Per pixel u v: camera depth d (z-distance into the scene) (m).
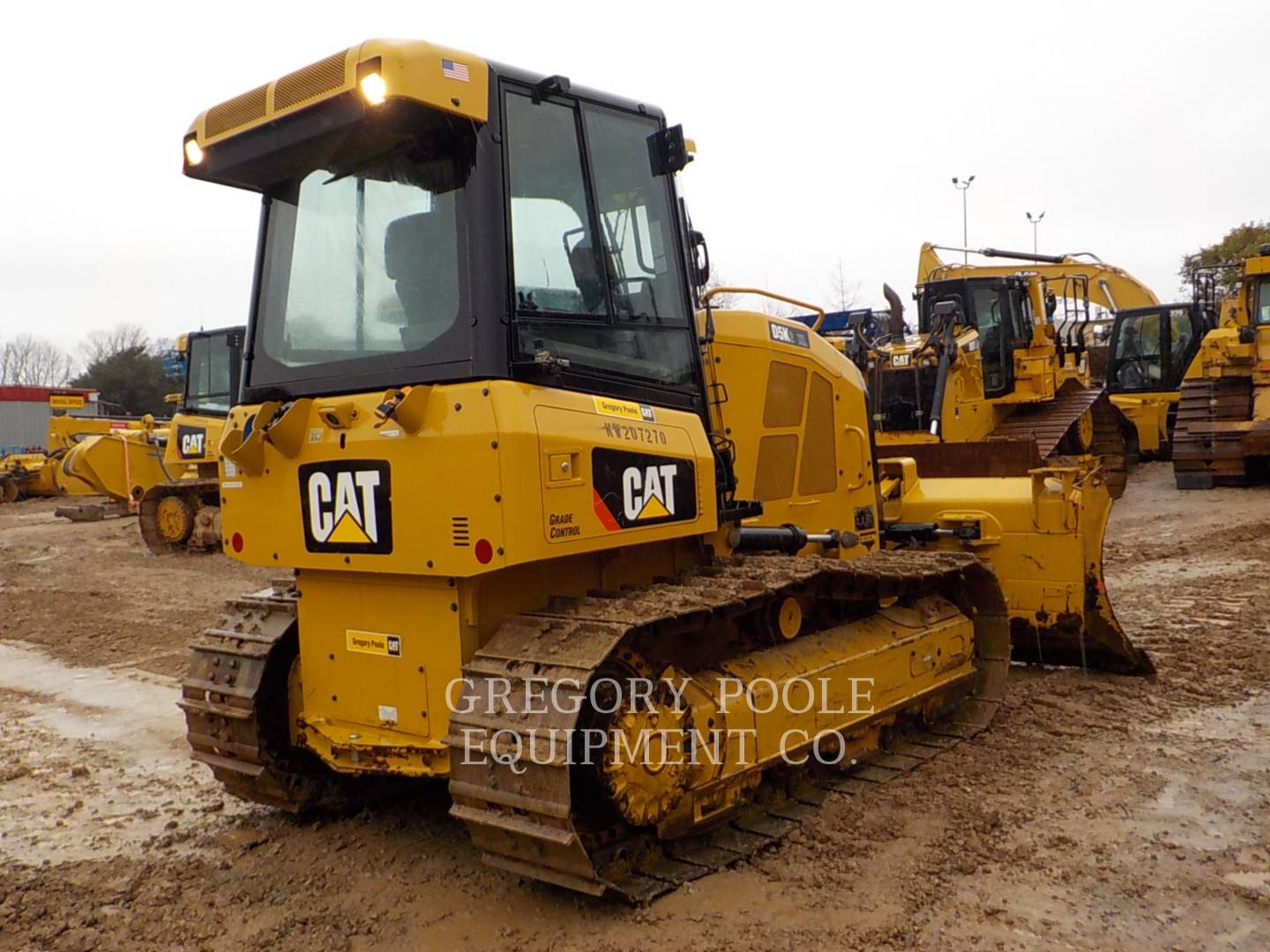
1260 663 6.86
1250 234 34.44
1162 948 3.48
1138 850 4.21
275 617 4.75
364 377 4.05
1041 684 6.59
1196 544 11.07
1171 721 5.82
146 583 12.41
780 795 4.80
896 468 7.17
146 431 19.89
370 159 4.14
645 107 4.61
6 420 45.59
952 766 5.25
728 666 4.54
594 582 4.31
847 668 4.99
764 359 5.51
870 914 3.75
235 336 14.73
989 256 19.77
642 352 4.37
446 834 4.66
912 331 17.69
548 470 3.72
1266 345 14.52
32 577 13.26
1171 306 19.08
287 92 3.99
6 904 4.05
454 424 3.70
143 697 7.21
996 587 6.10
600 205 4.29
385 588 4.09
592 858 3.89
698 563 4.76
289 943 3.71
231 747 4.65
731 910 3.81
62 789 5.37
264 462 4.36
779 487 5.61
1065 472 6.57
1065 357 16.08
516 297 3.83
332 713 4.34
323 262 4.30
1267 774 4.98
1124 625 7.98
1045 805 4.71
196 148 4.38
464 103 3.73
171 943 3.74
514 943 3.65
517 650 3.76
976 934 3.59
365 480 3.98
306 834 4.70
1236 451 14.37
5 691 7.52
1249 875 3.98
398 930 3.78
